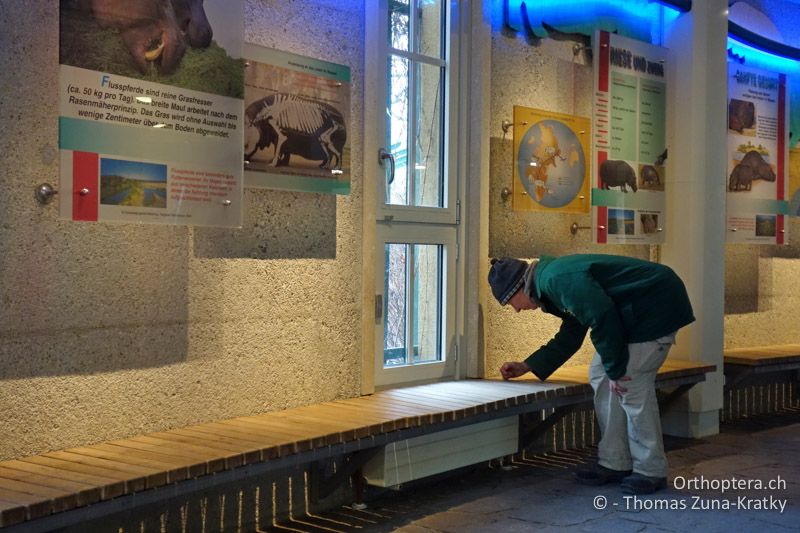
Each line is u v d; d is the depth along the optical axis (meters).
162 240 4.01
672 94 6.80
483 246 5.63
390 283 5.23
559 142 6.12
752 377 7.72
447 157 5.55
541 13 6.01
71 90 3.61
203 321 4.18
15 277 3.50
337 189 4.77
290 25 4.55
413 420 4.30
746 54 7.59
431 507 4.68
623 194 6.51
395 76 5.25
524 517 4.47
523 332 5.96
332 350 4.78
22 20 3.50
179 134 3.99
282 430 3.97
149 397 3.96
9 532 2.73
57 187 3.62
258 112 4.39
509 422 5.24
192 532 4.04
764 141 7.66
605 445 5.14
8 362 3.48
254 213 4.40
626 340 4.77
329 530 4.29
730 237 7.41
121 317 3.86
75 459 3.43
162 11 3.91
